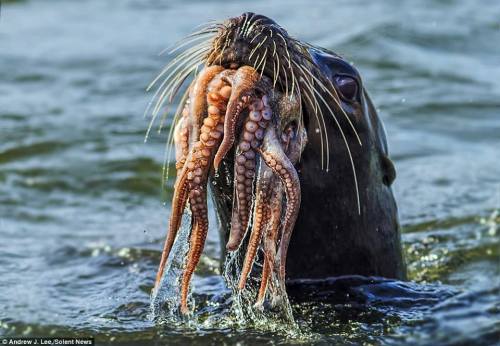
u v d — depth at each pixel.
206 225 21.36
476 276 30.55
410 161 43.72
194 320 24.30
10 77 55.44
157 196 40.53
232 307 24.61
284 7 68.81
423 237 34.81
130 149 44.72
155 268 30.72
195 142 21.06
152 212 38.69
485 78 54.56
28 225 36.84
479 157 43.91
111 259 32.00
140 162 43.34
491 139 46.19
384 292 25.45
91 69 56.69
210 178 22.08
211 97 20.94
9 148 44.81
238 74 20.78
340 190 24.95
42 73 56.12
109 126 47.44
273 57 20.98
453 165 43.00
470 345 22.61
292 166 20.83
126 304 26.75
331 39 59.91
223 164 21.61
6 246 33.97
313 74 23.55
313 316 24.20
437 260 32.47
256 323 23.77
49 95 52.28
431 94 52.00
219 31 21.58
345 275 25.80
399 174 42.16
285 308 23.36
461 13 66.00
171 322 24.23
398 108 50.06
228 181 21.92
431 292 25.80
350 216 25.38
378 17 64.50
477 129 47.38
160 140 45.56
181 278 22.97
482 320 23.92
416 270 31.58
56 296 27.91
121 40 62.25
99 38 63.06
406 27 62.09
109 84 53.88
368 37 59.72
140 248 33.41
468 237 34.62
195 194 21.12
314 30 62.22
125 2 73.19
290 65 21.08
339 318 24.11
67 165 43.19
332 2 70.00
